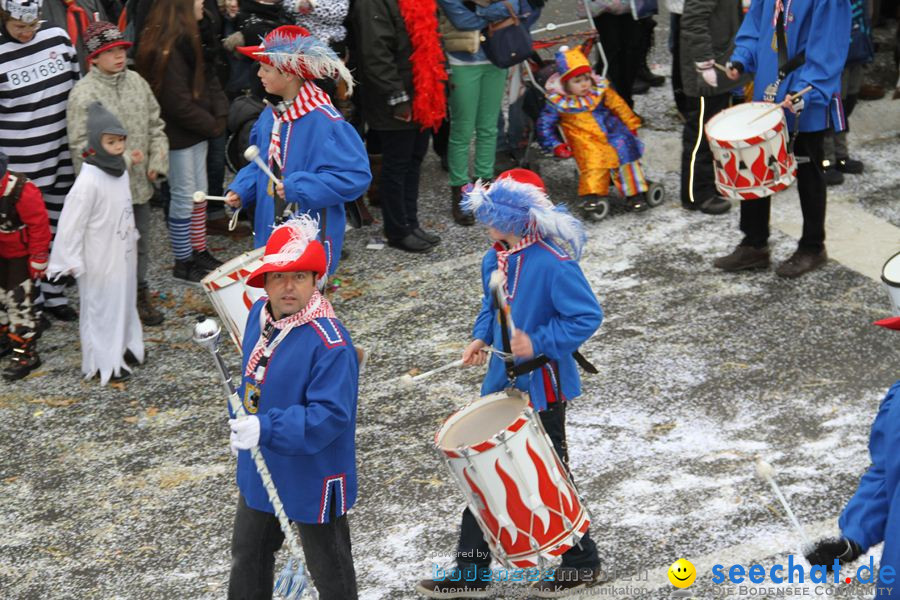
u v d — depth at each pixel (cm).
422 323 737
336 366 396
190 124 760
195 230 790
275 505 395
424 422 625
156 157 729
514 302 450
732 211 879
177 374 694
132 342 698
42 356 723
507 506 418
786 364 662
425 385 662
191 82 759
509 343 452
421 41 767
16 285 680
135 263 687
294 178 574
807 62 709
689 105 856
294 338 402
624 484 557
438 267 814
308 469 407
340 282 798
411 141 802
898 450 326
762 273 776
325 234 592
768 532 515
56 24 757
